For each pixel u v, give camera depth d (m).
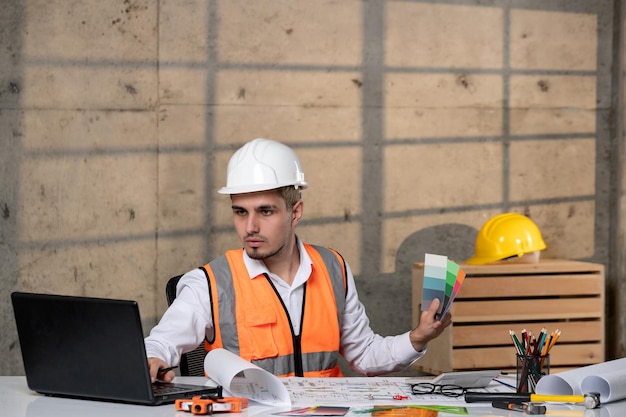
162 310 6.11
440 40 6.44
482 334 5.76
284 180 3.44
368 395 2.85
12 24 5.91
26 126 5.95
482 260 5.97
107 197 6.04
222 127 6.16
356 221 6.34
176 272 6.12
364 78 6.34
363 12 6.33
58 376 2.78
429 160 6.44
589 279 5.95
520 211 6.57
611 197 6.71
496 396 2.70
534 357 2.89
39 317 2.77
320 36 6.27
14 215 5.95
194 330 3.41
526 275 5.89
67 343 2.74
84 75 5.99
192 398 2.69
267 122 6.22
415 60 6.41
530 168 6.60
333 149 6.30
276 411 2.60
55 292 6.00
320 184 6.29
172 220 6.11
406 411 2.60
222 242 6.17
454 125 6.46
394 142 6.39
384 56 6.36
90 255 6.03
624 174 6.56
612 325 6.69
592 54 6.67
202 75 6.12
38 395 2.86
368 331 3.71
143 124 6.06
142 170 6.07
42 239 5.98
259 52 6.19
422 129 6.43
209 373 2.89
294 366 3.47
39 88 5.95
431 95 6.44
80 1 5.98
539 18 6.59
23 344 2.82
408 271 6.41
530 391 2.90
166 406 2.68
